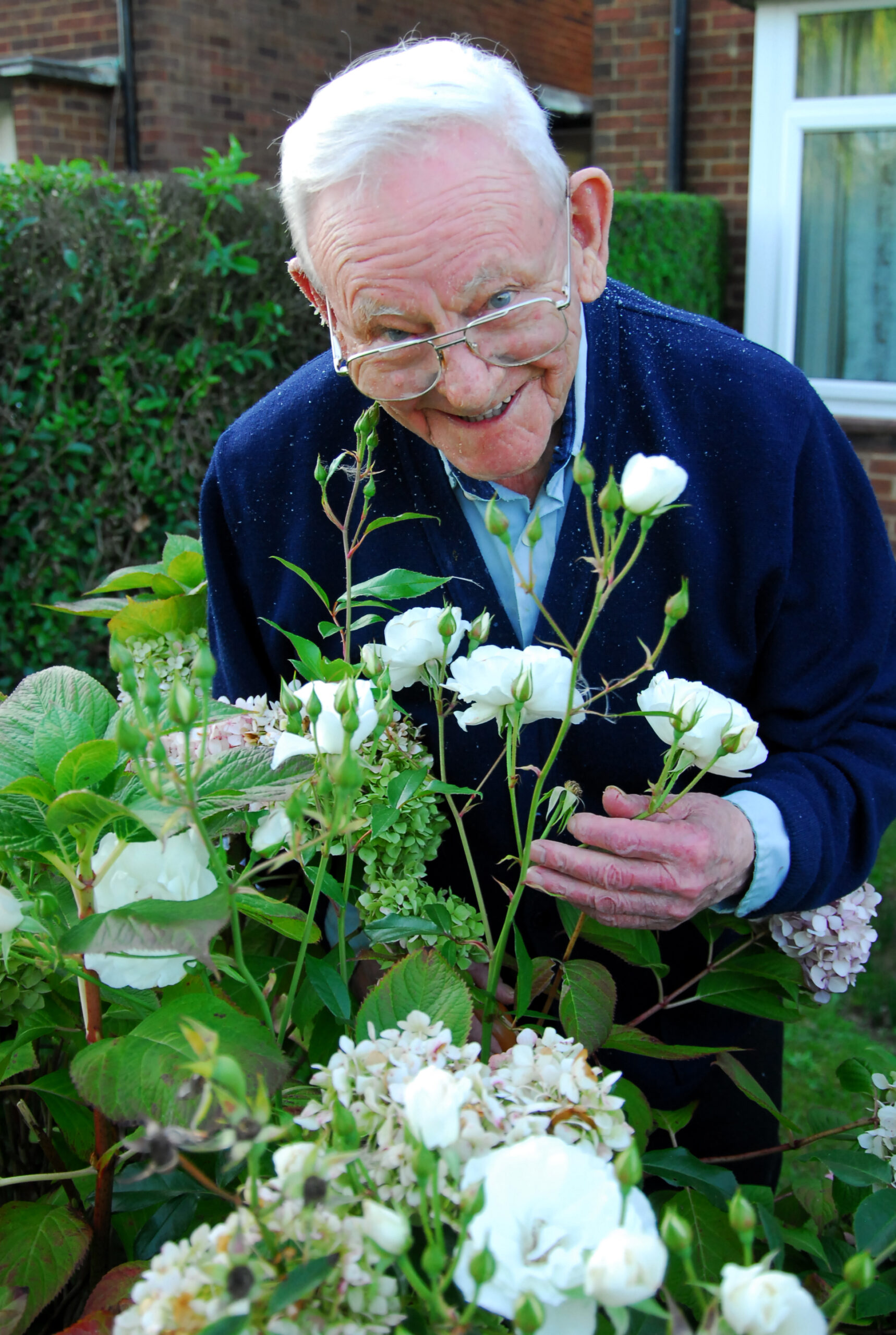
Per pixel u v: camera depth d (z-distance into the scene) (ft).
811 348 18.02
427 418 3.90
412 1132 2.07
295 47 25.66
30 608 14.38
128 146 23.21
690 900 3.59
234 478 4.75
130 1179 2.53
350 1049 2.54
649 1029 4.76
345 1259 2.02
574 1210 2.09
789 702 4.37
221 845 3.27
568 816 4.25
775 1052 5.24
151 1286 2.06
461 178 3.35
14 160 22.79
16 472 13.79
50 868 3.05
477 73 3.47
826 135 17.22
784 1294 1.80
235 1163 2.12
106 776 2.69
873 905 4.18
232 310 14.99
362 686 2.93
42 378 13.65
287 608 4.75
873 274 17.46
